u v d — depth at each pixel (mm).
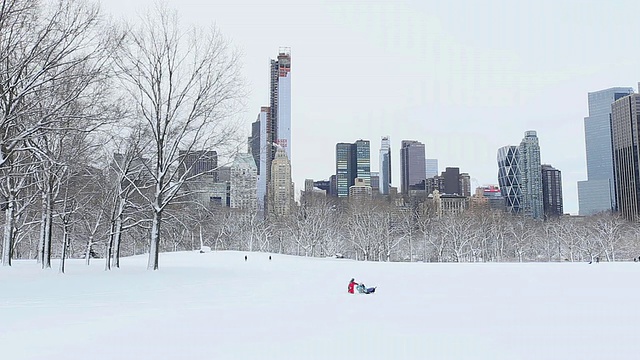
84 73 25156
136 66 30688
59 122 23266
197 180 32562
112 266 35125
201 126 31828
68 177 29641
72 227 44250
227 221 79312
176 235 38250
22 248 68125
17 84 21453
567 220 117250
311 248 83250
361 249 84938
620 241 91062
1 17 20234
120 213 32969
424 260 87750
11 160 27328
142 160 31031
